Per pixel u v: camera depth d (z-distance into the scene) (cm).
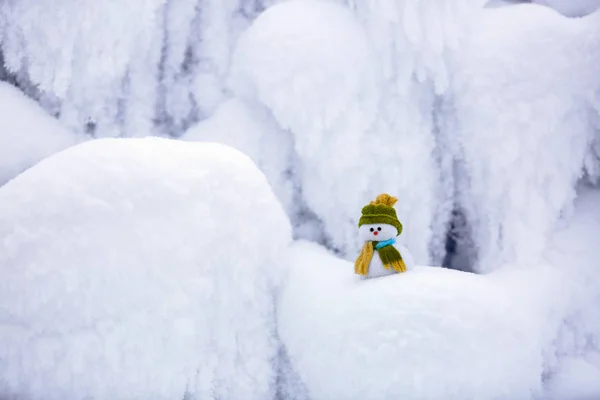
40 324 150
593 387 191
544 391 189
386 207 193
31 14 231
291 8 245
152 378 155
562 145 227
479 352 155
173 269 161
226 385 171
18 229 156
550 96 226
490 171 234
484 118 233
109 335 152
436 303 161
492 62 235
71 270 152
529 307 191
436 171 253
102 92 243
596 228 227
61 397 150
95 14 230
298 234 250
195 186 172
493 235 236
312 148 233
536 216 224
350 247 242
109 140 183
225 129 243
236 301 175
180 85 270
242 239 177
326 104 230
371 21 238
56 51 231
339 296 177
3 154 214
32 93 245
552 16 239
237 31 271
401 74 240
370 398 155
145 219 162
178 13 259
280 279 194
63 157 174
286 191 248
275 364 185
